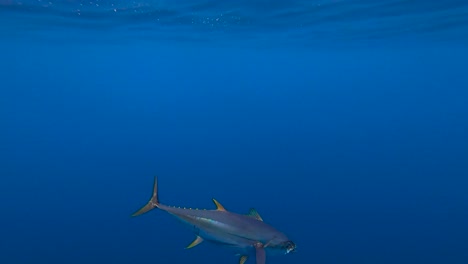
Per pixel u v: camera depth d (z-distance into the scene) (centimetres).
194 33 2709
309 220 1973
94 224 1886
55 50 4206
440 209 2134
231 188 2573
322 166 3284
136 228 1845
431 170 3200
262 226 608
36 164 3469
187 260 1523
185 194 2459
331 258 1560
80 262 1512
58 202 2205
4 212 2022
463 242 1706
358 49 3738
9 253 1566
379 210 2125
